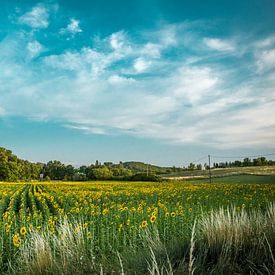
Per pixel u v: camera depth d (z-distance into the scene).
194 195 27.23
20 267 5.49
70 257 5.13
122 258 5.13
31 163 146.38
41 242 5.52
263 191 29.45
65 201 24.72
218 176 80.75
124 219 12.52
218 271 4.32
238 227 5.39
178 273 4.25
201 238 5.48
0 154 114.62
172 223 10.43
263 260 4.57
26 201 27.36
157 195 28.89
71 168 152.38
